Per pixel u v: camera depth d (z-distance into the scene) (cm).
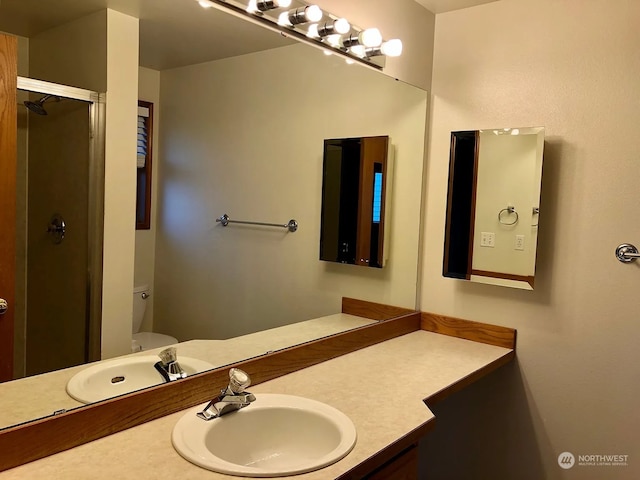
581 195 195
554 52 199
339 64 194
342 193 204
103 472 104
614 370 190
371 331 210
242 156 169
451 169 222
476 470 226
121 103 134
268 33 169
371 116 210
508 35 210
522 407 212
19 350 118
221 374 150
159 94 144
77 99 125
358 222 210
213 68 156
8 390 115
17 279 117
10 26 112
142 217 142
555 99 199
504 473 218
